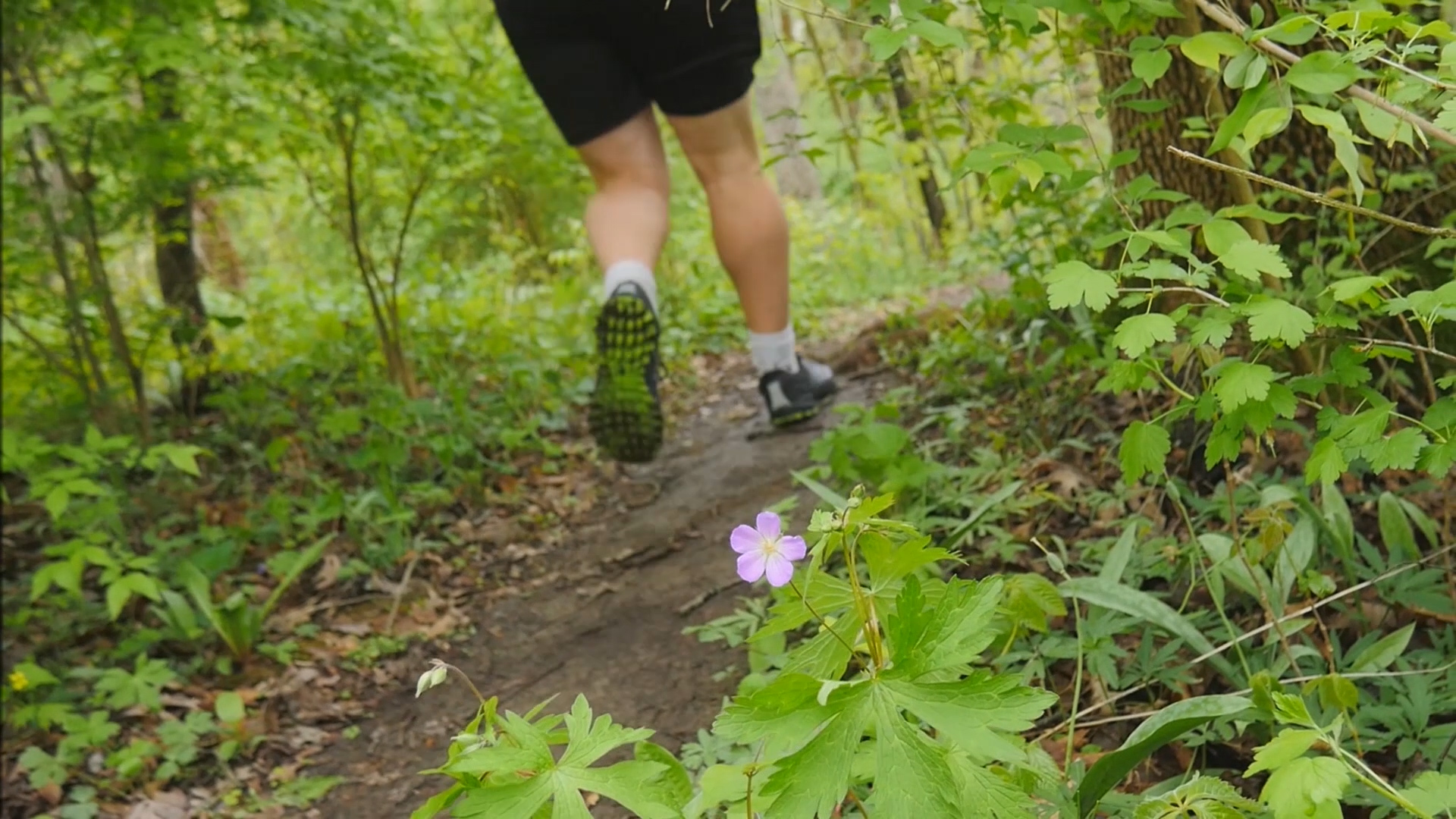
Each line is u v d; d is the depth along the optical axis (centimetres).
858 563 241
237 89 421
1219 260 139
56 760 269
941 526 258
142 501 418
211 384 528
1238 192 198
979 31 183
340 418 416
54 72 426
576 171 625
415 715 284
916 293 671
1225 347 236
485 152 552
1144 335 129
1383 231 231
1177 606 211
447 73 525
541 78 319
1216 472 244
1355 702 151
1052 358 307
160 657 326
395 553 371
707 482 390
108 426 438
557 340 610
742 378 550
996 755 95
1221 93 252
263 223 1012
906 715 117
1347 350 136
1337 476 124
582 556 357
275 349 597
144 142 406
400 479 437
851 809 162
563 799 109
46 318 477
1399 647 170
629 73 324
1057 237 323
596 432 339
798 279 800
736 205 347
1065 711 194
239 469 456
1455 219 216
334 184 544
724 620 260
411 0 627
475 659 305
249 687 306
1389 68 144
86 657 330
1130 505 251
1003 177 159
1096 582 189
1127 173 284
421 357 538
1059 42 221
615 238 329
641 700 256
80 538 328
